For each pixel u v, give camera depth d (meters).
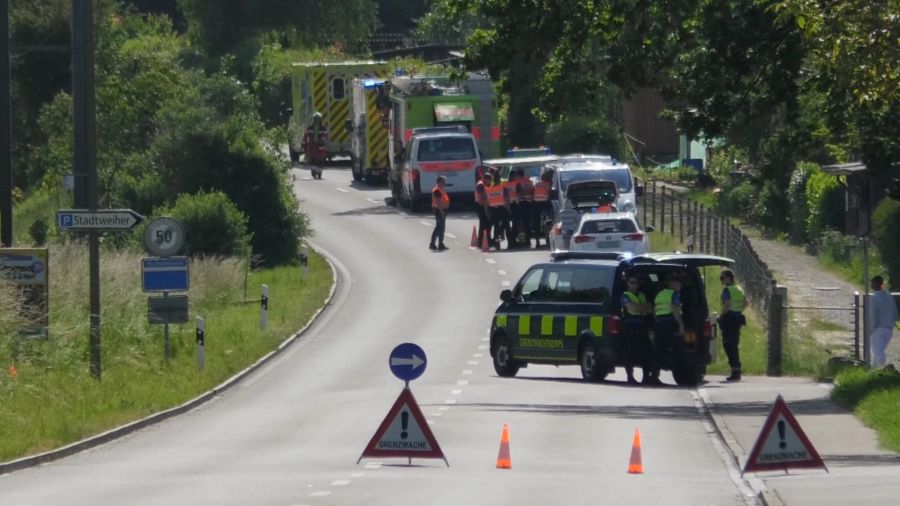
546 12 100.50
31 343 91.69
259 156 180.12
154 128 190.12
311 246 179.88
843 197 161.00
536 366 113.50
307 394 91.94
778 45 98.94
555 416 75.62
